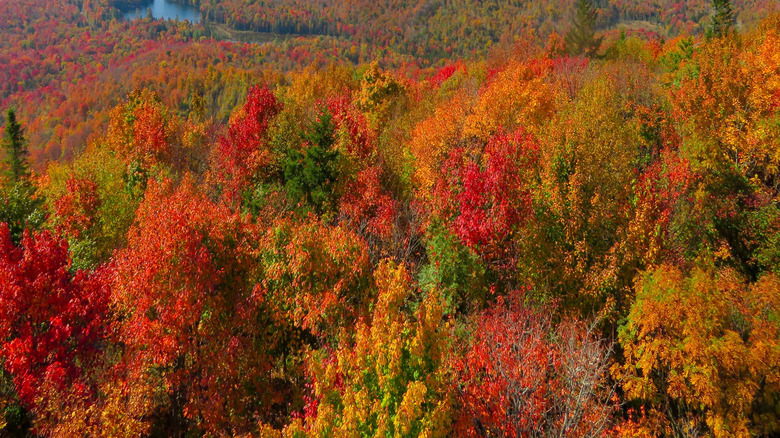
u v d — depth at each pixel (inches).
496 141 1133.7
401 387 546.9
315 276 832.3
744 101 1226.6
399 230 1212.5
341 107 1662.2
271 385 885.2
